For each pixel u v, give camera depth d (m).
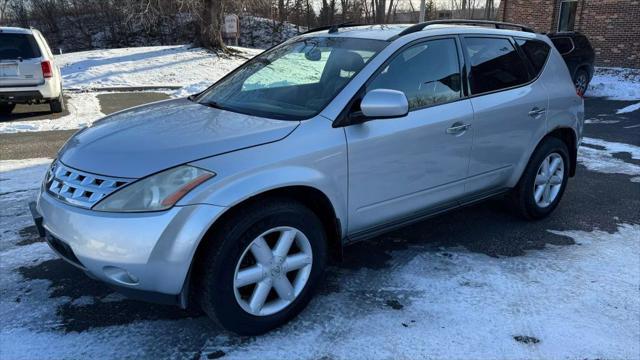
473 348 2.97
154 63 19.39
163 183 2.69
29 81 10.24
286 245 3.05
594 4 19.31
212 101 3.92
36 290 3.54
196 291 2.87
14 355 2.85
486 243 4.39
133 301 3.42
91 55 21.06
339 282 3.70
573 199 5.61
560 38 13.24
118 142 3.02
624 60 18.83
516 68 4.52
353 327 3.16
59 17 42.12
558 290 3.63
